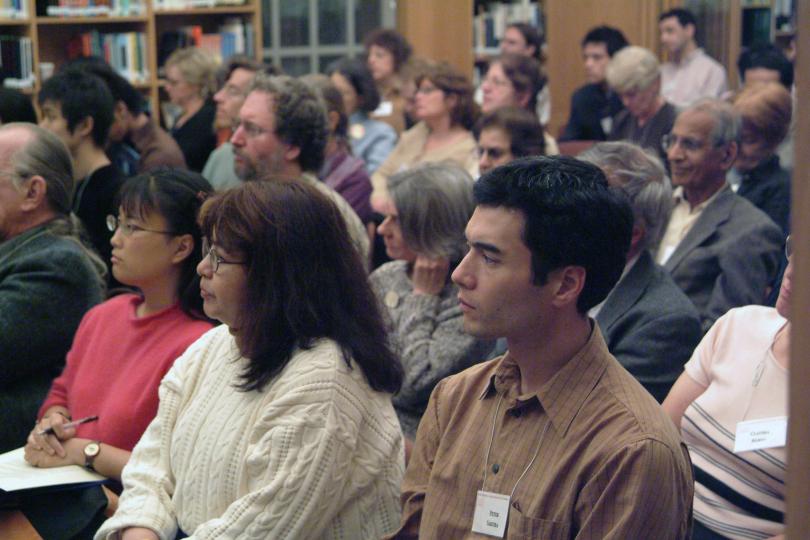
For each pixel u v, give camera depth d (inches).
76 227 121.4
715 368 83.9
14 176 115.3
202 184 100.0
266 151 137.9
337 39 347.9
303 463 73.2
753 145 155.6
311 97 140.1
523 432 61.7
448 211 104.0
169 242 97.7
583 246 58.4
